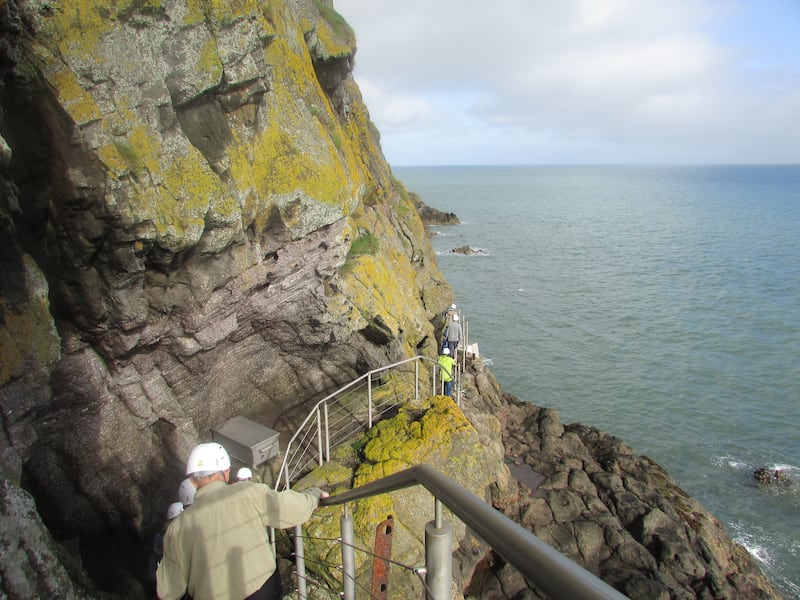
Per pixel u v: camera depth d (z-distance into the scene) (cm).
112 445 966
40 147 745
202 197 898
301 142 1148
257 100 1060
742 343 3912
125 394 976
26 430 772
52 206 777
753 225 10181
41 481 888
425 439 1151
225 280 1022
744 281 5678
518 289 5288
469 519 225
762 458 2581
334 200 1184
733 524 2189
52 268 822
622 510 1783
